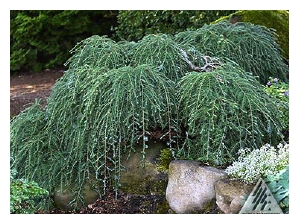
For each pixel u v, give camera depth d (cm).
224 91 339
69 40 784
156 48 379
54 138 369
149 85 344
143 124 337
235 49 416
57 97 376
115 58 381
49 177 362
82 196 355
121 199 353
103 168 358
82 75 366
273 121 340
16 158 370
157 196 347
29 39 767
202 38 416
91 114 348
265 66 437
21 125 382
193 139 359
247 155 328
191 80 346
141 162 347
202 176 323
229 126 331
